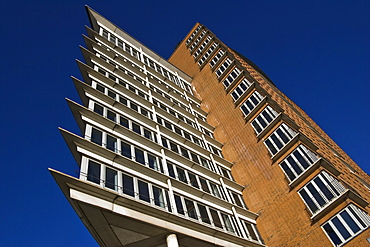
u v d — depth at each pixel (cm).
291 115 3784
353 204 2217
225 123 3862
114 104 2648
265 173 2947
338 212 2247
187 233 1895
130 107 2928
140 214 1741
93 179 1738
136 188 1927
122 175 1933
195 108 4238
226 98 4103
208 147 3506
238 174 3228
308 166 2616
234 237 2189
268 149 3066
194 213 2186
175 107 3803
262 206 2780
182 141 3117
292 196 2583
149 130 2775
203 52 5462
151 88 3834
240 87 3975
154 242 1852
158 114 3238
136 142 2408
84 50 3122
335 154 4003
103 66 3247
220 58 4753
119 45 4209
